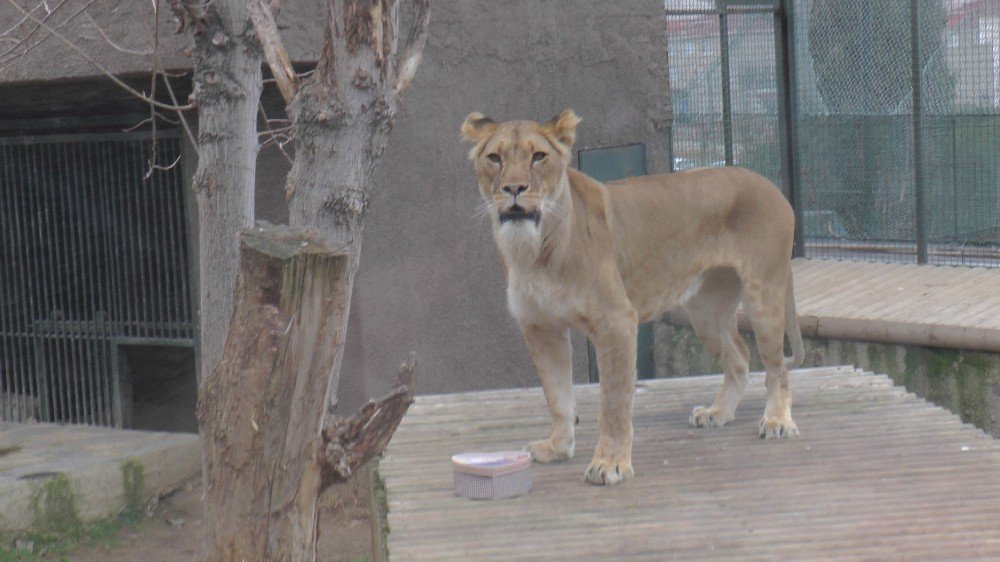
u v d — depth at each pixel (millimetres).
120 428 11062
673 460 6340
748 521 5262
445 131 10555
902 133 13594
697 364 12219
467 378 10844
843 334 10859
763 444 6594
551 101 11211
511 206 5535
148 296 11242
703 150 13406
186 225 10805
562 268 5785
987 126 12945
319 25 9383
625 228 6203
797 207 14414
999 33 12711
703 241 6562
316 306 3768
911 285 12375
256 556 3922
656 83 12016
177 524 9367
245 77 6238
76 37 9070
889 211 13820
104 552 8742
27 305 11805
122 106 10578
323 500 9664
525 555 4934
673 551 4902
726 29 13438
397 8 5570
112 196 11281
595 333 5918
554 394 6430
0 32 9227
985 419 10031
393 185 10242
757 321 6676
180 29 6188
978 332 9906
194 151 10539
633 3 11758
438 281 10594
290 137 7488
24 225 11656
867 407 7367
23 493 8734
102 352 11469
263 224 3895
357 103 5402
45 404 11789
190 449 10117
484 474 5758
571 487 5934
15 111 10977
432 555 4977
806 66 13977
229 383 3805
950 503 5398
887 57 13570
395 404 4109
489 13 10758
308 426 3893
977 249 13203
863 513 5301
